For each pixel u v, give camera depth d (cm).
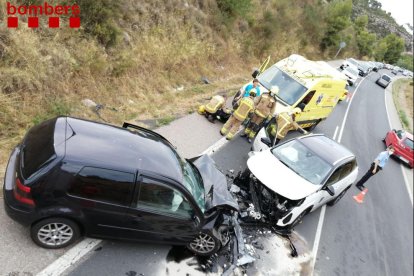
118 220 498
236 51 1977
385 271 845
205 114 1161
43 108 786
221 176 670
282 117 1067
